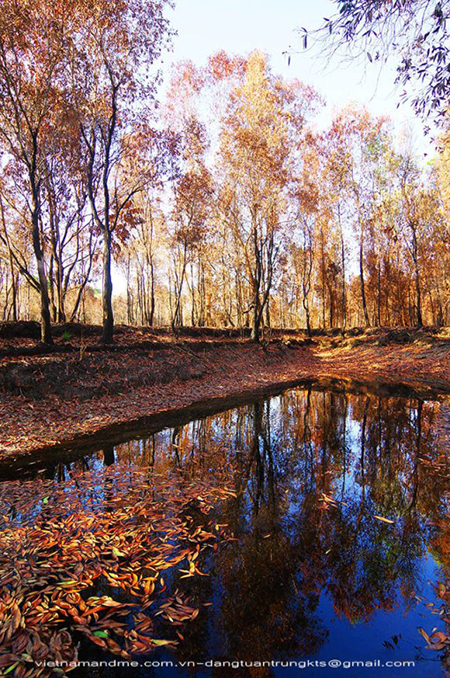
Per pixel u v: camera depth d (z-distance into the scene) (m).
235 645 2.29
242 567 3.09
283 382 15.35
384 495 4.57
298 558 3.24
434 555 3.28
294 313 46.94
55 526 3.70
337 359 25.34
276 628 2.45
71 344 11.62
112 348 12.40
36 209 10.56
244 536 3.59
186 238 19.20
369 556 3.26
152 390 11.26
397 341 24.50
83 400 9.20
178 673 2.08
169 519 3.91
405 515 4.04
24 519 3.86
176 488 4.76
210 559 3.20
